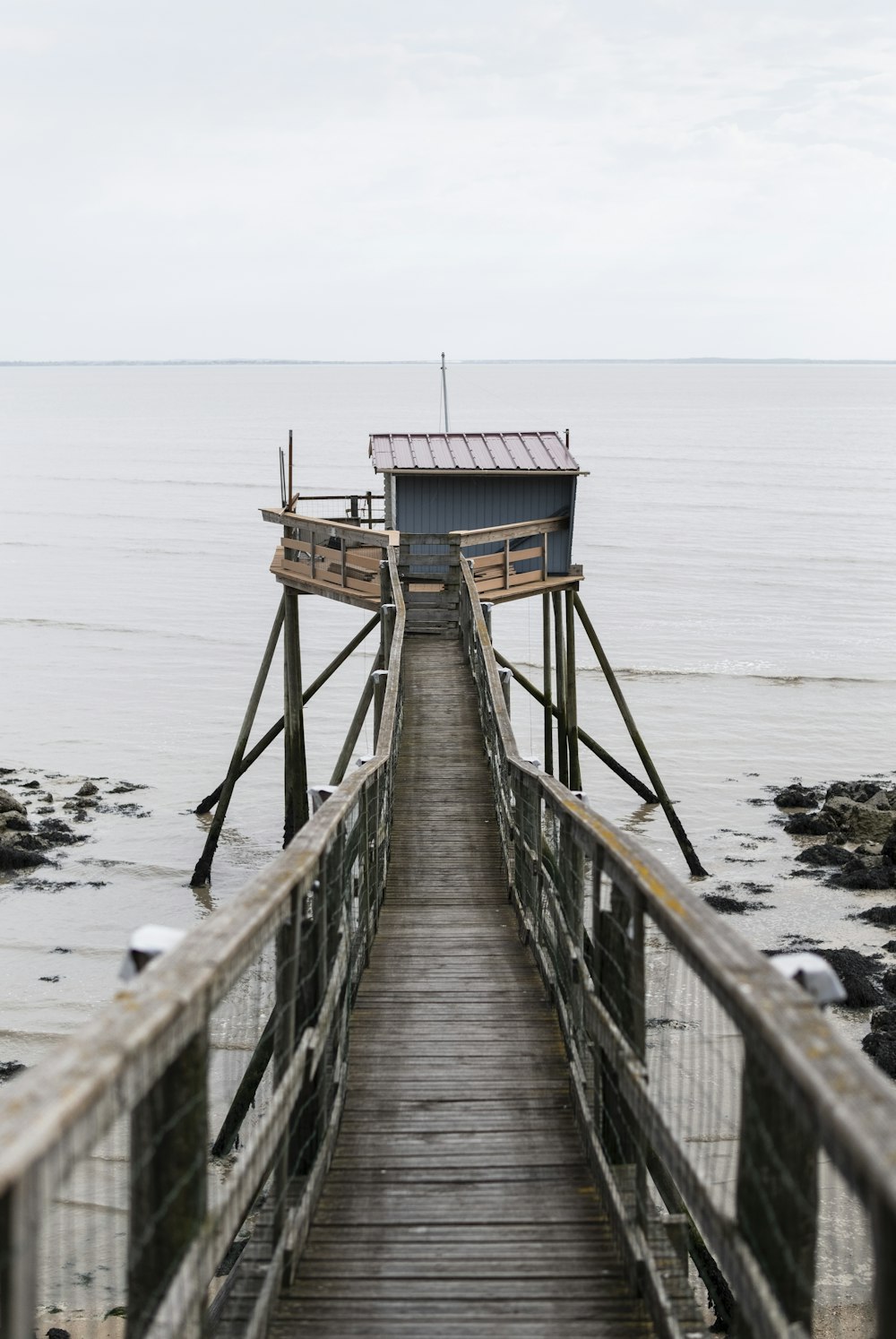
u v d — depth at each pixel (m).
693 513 78.38
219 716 33.28
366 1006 6.68
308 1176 4.31
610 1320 3.69
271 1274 3.61
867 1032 15.51
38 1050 15.30
